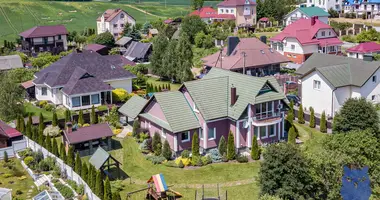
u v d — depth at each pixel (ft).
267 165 119.65
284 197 116.98
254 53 267.18
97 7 634.84
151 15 605.31
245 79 172.55
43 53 358.84
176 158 163.94
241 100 167.22
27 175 156.76
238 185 143.54
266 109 169.99
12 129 183.52
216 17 434.71
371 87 198.90
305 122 197.77
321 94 201.46
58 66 238.07
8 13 552.00
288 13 427.33
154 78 281.95
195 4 571.28
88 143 170.71
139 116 183.83
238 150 168.14
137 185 145.79
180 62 263.29
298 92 222.69
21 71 268.00
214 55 279.69
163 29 390.83
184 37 271.28
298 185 116.16
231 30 395.34
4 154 168.55
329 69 201.26
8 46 386.11
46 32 377.30
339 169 119.44
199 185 144.36
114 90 228.02
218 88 173.06
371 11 437.17
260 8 447.83
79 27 520.83
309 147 143.02
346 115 145.59
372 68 197.57
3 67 293.64
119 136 187.01
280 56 272.10
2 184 149.48
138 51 333.21
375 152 130.41
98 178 131.13
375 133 142.61
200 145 167.63
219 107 168.04
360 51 292.40
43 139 169.17
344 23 385.91
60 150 157.48
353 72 201.98
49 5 608.60
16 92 208.74
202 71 285.64
